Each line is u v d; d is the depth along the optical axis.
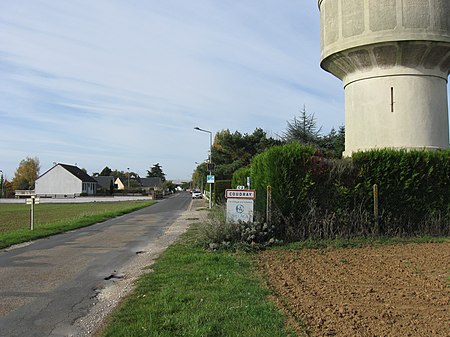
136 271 9.91
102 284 8.70
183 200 70.25
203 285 7.55
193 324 5.43
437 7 15.17
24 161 123.31
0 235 17.86
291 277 8.20
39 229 20.06
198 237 13.31
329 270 8.84
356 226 13.32
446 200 13.90
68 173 101.19
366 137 16.20
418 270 8.67
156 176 188.75
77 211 42.03
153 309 6.20
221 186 40.69
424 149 14.56
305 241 12.62
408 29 14.96
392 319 5.58
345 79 17.48
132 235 18.20
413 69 15.86
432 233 13.61
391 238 13.05
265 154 13.75
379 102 15.99
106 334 5.36
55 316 6.46
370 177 13.54
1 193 101.25
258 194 14.29
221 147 59.81
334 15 16.55
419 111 15.79
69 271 10.14
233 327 5.31
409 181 13.61
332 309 6.04
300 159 13.37
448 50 15.46
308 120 42.53
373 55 15.73
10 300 7.43
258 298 6.61
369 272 8.57
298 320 5.56
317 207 13.32
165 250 12.84
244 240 12.19
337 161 13.62
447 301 6.39
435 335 4.98
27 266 10.88
